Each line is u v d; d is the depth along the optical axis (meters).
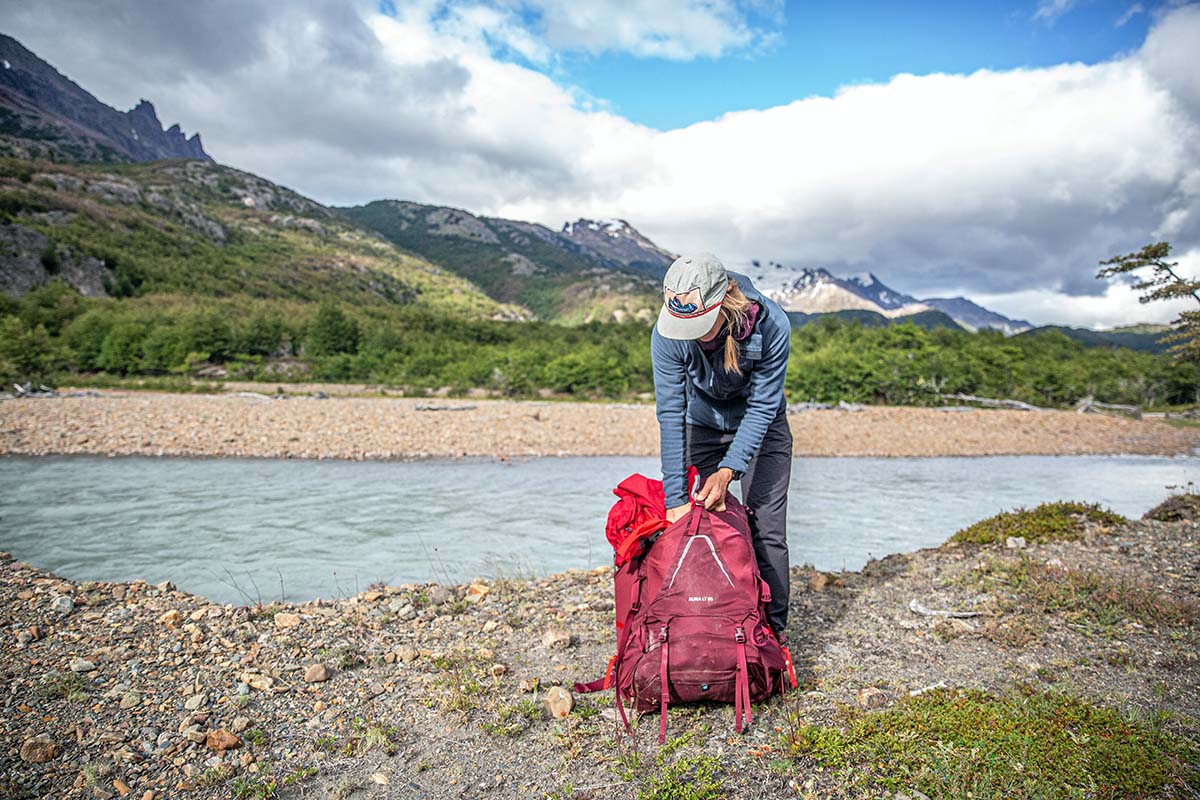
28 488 12.10
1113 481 16.94
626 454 18.62
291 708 3.22
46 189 127.88
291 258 166.25
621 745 2.82
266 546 8.30
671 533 3.01
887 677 3.42
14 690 3.28
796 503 12.20
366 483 13.27
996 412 36.22
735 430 3.45
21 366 39.06
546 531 9.27
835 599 4.73
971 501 12.89
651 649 2.88
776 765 2.59
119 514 10.12
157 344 49.03
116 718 3.07
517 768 2.70
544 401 40.81
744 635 2.84
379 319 77.38
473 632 4.27
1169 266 9.53
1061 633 3.96
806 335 66.50
